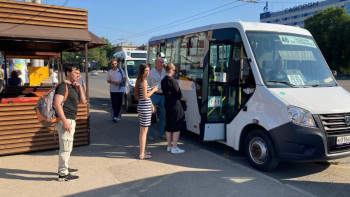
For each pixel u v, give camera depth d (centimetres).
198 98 657
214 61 616
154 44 918
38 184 437
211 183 448
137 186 434
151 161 544
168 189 426
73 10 625
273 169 514
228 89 574
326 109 455
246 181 457
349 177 490
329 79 562
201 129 584
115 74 898
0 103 553
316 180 476
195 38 683
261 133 493
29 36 550
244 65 541
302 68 555
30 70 1117
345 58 5309
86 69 638
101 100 1584
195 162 541
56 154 579
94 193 411
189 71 698
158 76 690
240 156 602
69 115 438
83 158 558
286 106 457
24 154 576
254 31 556
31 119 577
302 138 439
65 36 590
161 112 709
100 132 773
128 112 1148
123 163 532
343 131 461
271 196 409
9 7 566
